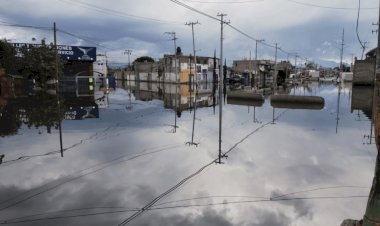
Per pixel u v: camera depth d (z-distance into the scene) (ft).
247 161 36.63
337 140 49.24
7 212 22.54
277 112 88.12
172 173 31.86
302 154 40.06
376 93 14.62
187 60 229.66
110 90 187.62
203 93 170.19
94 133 53.62
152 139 49.08
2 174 31.32
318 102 106.32
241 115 81.66
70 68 188.24
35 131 55.01
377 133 14.38
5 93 130.52
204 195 25.99
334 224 21.04
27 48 160.97
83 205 23.82
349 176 31.14
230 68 298.56
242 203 24.41
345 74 319.68
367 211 14.39
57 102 103.19
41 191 26.61
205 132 56.29
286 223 21.15
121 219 21.49
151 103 111.04
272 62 330.13
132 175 31.01
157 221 21.25
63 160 36.45
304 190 27.17
